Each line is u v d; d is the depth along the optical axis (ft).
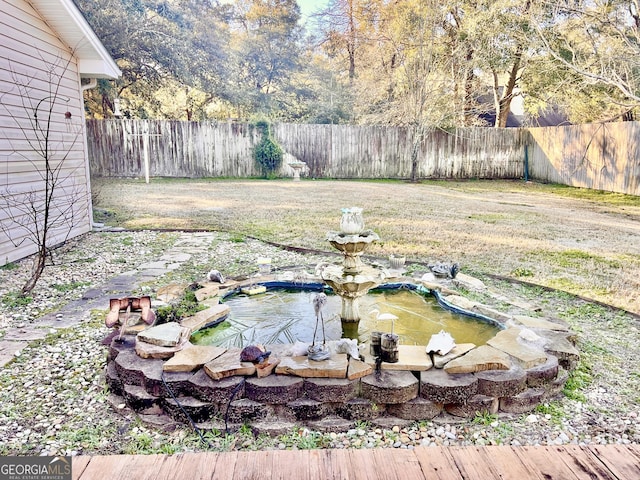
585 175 39.04
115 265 15.97
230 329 9.96
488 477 4.53
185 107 60.23
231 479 4.50
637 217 25.61
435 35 45.09
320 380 6.94
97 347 9.55
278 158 45.60
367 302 11.71
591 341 10.02
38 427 6.75
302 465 4.73
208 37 59.06
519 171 48.75
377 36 55.62
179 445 6.35
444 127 46.85
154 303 10.51
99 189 35.70
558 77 39.40
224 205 29.14
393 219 24.44
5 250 16.11
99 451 6.20
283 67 65.72
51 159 18.92
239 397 6.88
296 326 10.16
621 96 37.70
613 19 29.01
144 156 40.93
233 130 44.91
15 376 8.30
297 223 23.26
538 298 12.72
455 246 18.47
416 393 6.96
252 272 13.89
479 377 7.11
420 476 4.55
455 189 39.42
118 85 51.57
